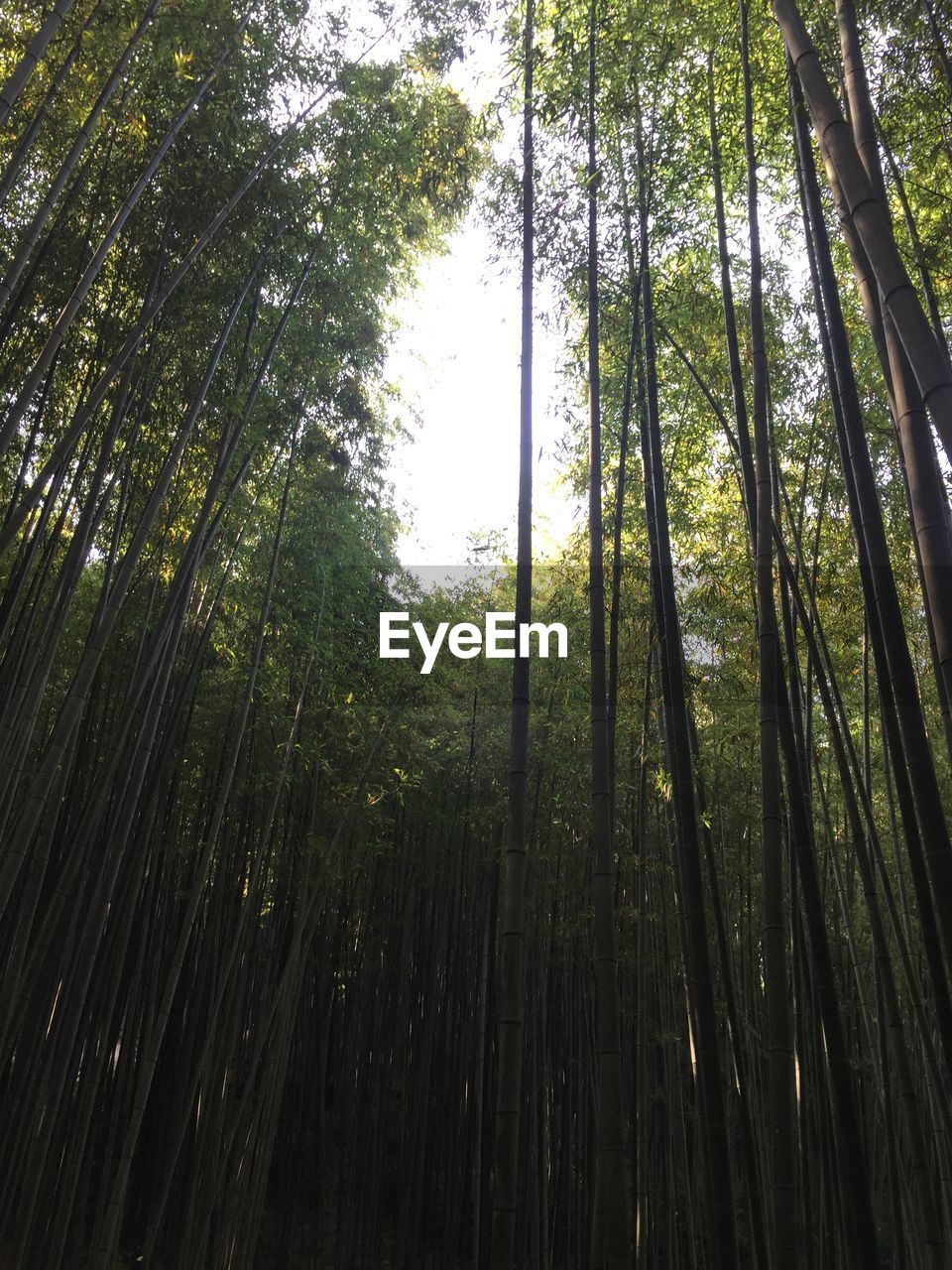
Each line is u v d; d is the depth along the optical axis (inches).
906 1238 260.4
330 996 373.1
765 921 131.0
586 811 317.1
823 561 251.4
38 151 204.2
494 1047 352.5
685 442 245.8
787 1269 114.3
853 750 208.8
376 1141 358.0
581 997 363.6
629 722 271.0
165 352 211.5
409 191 247.1
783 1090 121.4
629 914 270.7
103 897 201.0
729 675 273.4
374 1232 351.3
